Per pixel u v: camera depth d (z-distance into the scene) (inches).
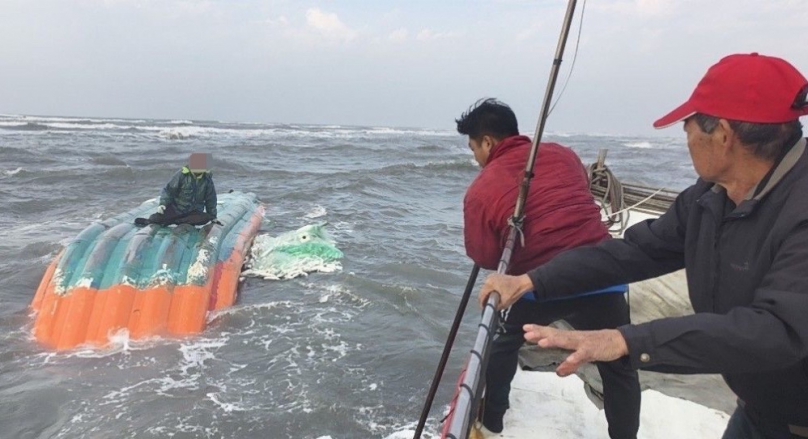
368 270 349.1
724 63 56.5
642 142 2974.9
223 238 323.9
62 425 185.2
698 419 130.3
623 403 104.2
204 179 319.0
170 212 313.3
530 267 102.3
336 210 544.4
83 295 250.2
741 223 57.8
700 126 56.7
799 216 51.3
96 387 207.3
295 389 208.5
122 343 238.2
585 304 101.8
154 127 2010.3
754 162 55.7
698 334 49.5
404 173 868.0
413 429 186.1
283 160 1080.2
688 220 67.4
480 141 110.3
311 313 279.1
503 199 99.8
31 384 206.8
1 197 555.2
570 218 99.0
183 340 244.8
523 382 140.6
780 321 48.1
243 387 210.7
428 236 452.8
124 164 862.5
